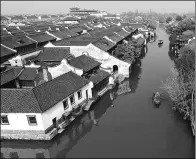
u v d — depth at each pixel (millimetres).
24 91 32812
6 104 31859
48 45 65062
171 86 42594
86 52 60562
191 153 27906
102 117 38406
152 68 66188
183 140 30469
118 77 55969
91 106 41688
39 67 51125
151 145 29812
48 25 138250
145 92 48469
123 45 71438
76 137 33188
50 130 32906
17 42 70750
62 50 61250
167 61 73375
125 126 34969
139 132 32781
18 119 31453
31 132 31875
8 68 52562
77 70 44625
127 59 64812
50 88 35375
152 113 38625
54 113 33656
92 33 89188
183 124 34469
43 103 32062
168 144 29641
